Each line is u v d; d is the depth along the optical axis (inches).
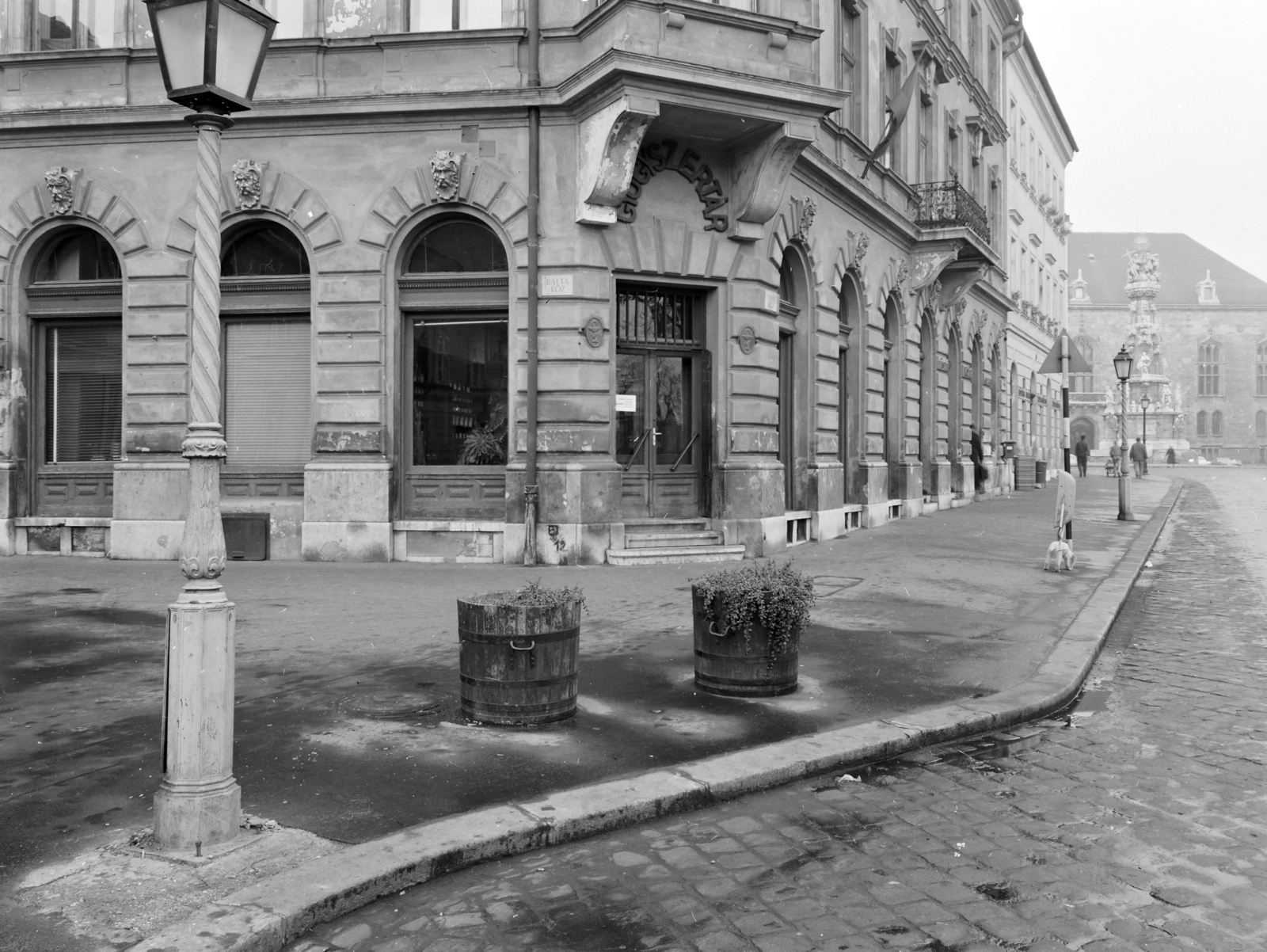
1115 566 556.1
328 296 577.0
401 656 323.6
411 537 572.1
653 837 190.5
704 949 148.2
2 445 605.9
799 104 543.5
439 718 253.8
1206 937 151.2
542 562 550.9
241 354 598.5
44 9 610.9
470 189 564.7
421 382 589.0
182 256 589.3
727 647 279.0
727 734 243.3
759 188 575.8
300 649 333.1
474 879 171.6
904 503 901.8
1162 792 215.6
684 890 167.8
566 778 211.3
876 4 812.6
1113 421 3614.7
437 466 586.6
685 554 560.4
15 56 597.9
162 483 585.0
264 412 597.0
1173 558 663.1
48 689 282.0
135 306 593.3
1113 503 1116.5
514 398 560.4
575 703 258.2
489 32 562.9
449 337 587.2
